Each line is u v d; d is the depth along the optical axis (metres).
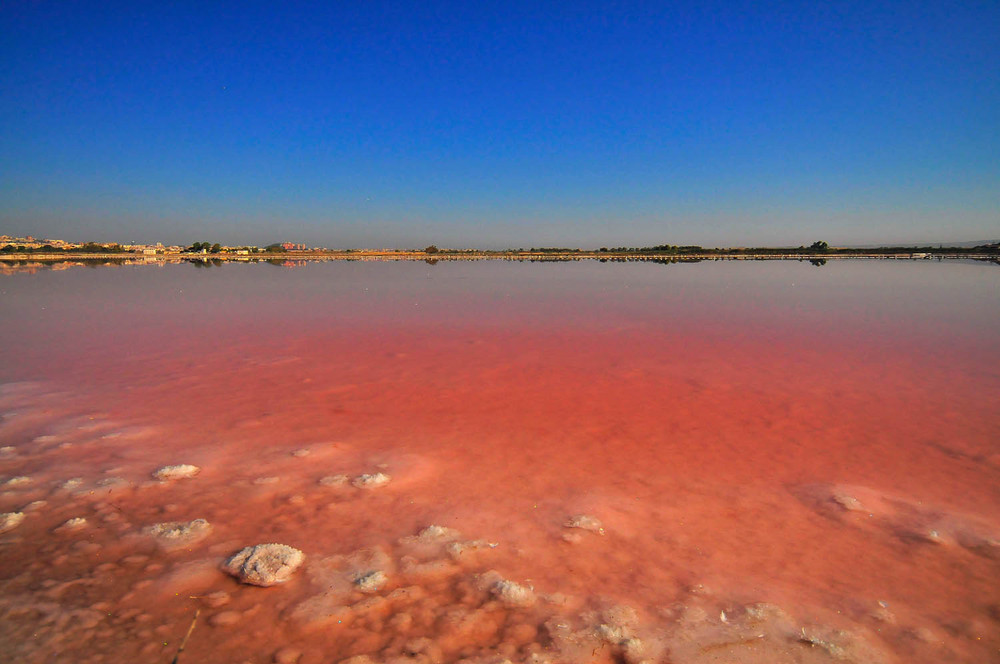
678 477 5.68
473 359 10.83
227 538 4.39
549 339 12.98
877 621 3.60
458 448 6.36
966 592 3.91
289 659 3.17
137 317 15.97
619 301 21.12
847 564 4.23
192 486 5.29
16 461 5.79
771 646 3.36
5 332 13.33
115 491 5.14
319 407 7.77
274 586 3.81
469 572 4.03
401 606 3.64
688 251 103.88
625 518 4.84
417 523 4.68
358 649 3.26
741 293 24.50
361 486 5.34
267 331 13.79
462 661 3.19
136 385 8.77
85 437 6.51
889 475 5.75
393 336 13.25
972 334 13.76
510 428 7.02
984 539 4.57
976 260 67.12
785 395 8.52
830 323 15.51
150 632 3.35
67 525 4.51
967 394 8.58
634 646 3.32
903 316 16.91
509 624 3.50
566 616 3.58
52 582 3.79
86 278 31.72
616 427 7.10
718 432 6.96
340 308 18.44
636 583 3.94
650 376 9.61
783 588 3.92
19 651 3.16
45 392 8.33
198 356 10.88
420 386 8.88
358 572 3.98
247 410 7.60
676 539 4.53
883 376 9.66
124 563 4.04
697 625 3.52
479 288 26.83
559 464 5.95
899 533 4.66
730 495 5.30
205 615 3.51
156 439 6.48
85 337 12.78
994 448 6.45
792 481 5.62
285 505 4.95
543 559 4.21
